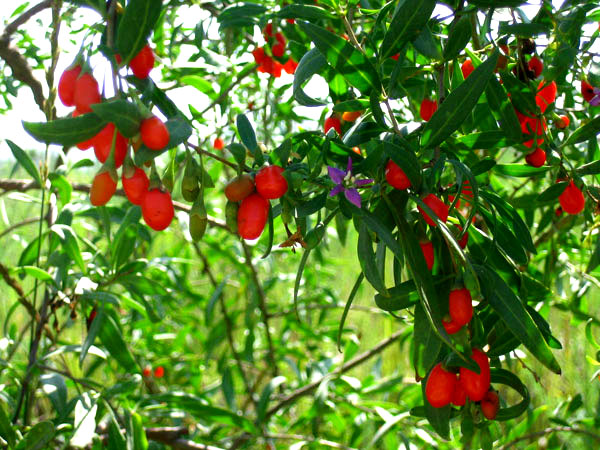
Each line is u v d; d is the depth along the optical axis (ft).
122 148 1.06
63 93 1.06
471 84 1.13
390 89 1.24
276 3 1.79
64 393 1.78
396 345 3.97
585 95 1.54
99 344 2.40
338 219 1.77
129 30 1.03
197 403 2.09
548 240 2.15
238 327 3.19
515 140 1.33
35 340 1.94
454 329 1.16
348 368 2.77
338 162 1.23
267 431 2.97
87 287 1.79
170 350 3.25
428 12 1.20
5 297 3.10
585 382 2.53
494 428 1.56
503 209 1.30
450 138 1.31
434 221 1.10
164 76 1.92
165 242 3.71
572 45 1.46
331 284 4.09
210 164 2.93
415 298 1.19
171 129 1.02
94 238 2.77
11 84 2.10
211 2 1.90
